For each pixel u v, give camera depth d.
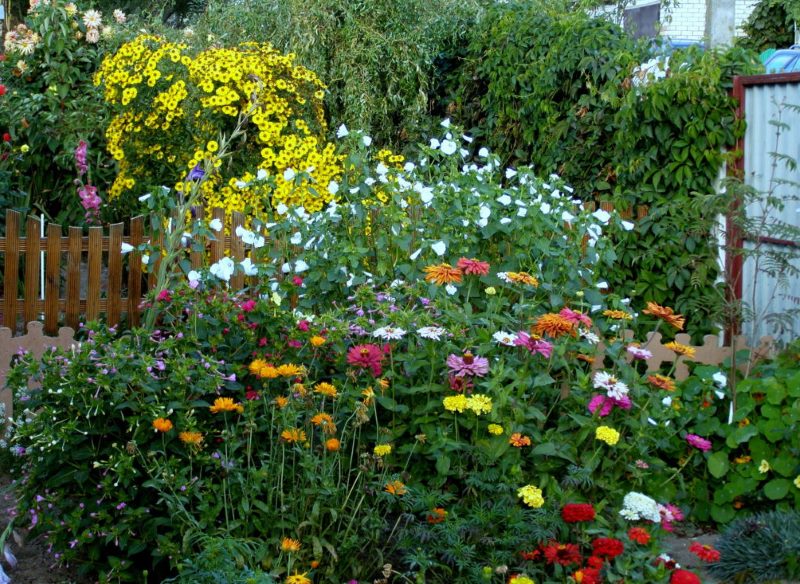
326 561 3.65
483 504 3.88
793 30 14.43
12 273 6.16
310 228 5.43
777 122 5.77
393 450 4.16
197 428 3.71
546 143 7.92
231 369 3.97
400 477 3.86
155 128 7.30
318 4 9.24
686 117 6.48
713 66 6.45
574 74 7.68
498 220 5.43
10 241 6.12
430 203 5.57
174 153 7.36
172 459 3.54
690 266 6.48
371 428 4.13
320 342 4.07
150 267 5.20
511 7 8.80
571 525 3.87
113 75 7.32
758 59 6.66
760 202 6.08
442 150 6.05
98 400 3.54
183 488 3.51
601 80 7.51
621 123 6.82
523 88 8.16
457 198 5.45
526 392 4.38
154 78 7.20
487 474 3.89
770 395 4.69
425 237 5.46
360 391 4.08
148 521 3.55
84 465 3.62
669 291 6.57
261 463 3.86
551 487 3.97
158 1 15.91
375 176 6.20
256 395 3.94
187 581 3.26
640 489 4.45
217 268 4.71
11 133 8.45
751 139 6.43
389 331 4.19
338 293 5.24
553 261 5.34
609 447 4.25
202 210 6.45
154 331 4.24
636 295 6.62
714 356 5.50
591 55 7.46
